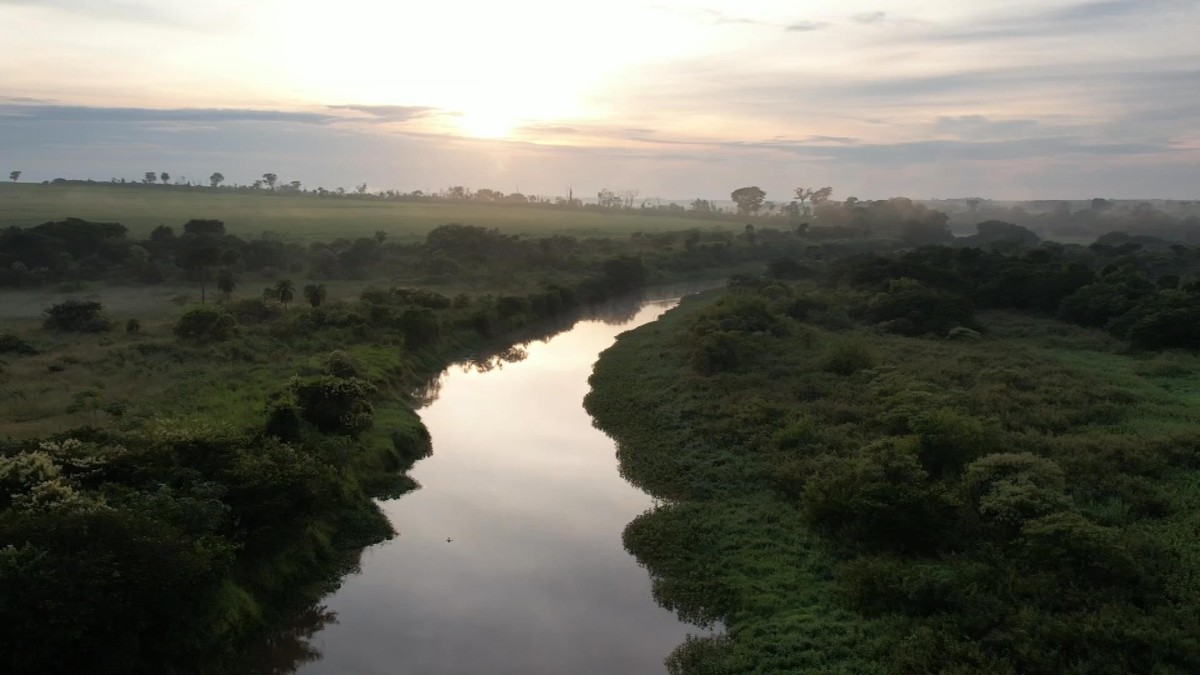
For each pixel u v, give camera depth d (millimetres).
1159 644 14844
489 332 57031
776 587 19656
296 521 20766
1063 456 25484
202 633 16141
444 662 17594
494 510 26031
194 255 69000
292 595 19859
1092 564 17594
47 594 13266
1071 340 50375
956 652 15414
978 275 69562
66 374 36312
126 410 28859
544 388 43094
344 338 46062
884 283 65625
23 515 15055
